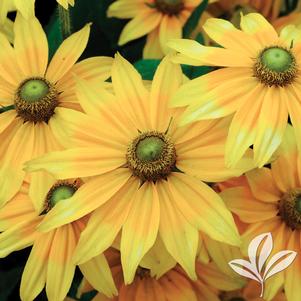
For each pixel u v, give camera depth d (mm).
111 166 476
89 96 494
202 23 659
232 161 454
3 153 525
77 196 464
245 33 518
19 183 508
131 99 497
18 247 497
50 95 530
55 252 494
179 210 463
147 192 473
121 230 481
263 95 490
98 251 452
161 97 495
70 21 617
